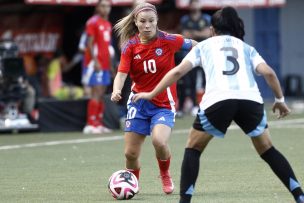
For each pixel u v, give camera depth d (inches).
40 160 1498.5
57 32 2492.6
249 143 1743.4
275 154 922.1
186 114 2481.5
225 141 1792.6
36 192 1120.8
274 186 1142.3
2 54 2064.5
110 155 1566.2
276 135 1909.4
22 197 1077.8
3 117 2042.3
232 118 911.7
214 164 1393.9
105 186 1171.3
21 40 2420.0
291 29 3063.5
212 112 903.1
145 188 1147.3
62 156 1558.8
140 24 1063.0
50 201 1040.2
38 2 2107.5
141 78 1078.4
